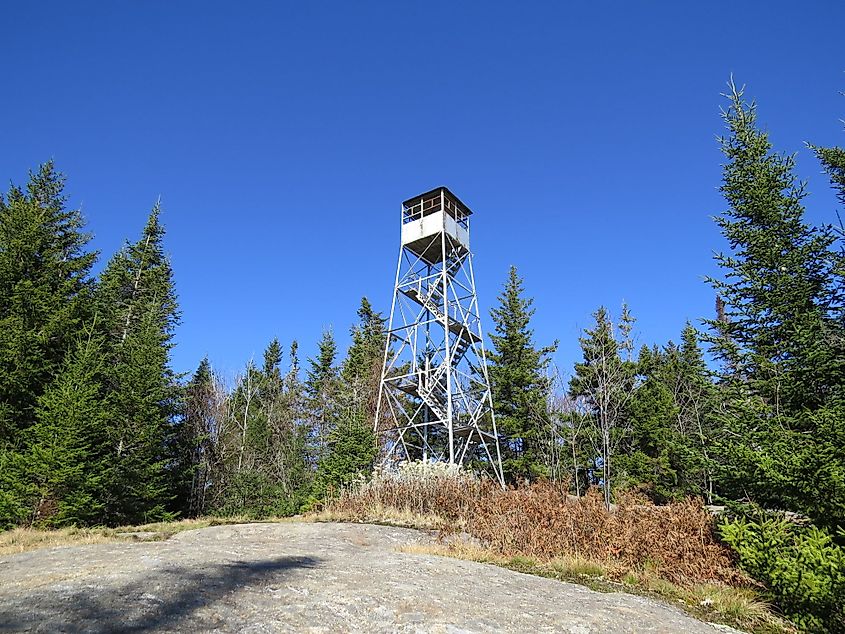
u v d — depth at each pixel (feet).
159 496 81.41
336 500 62.80
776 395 33.83
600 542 35.73
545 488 45.55
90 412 65.05
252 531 43.01
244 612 18.17
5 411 64.34
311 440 128.98
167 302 122.52
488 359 110.83
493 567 31.63
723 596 26.66
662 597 27.22
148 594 19.42
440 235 82.79
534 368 107.55
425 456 80.12
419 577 25.98
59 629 15.19
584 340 94.22
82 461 65.46
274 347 184.55
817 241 34.40
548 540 37.29
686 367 101.86
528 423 102.68
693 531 32.50
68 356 69.51
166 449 89.51
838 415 28.86
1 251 74.28
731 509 32.50
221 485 103.35
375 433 85.05
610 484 82.38
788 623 23.70
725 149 39.65
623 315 92.07
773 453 30.58
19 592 19.34
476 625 18.66
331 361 153.17
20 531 44.29
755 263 36.17
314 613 18.57
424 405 92.48
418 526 48.98
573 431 86.99
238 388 139.44
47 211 84.69
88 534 42.63
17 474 58.08
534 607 22.00
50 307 73.41
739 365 36.55
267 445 116.88
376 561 30.53
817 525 27.86
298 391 144.05
